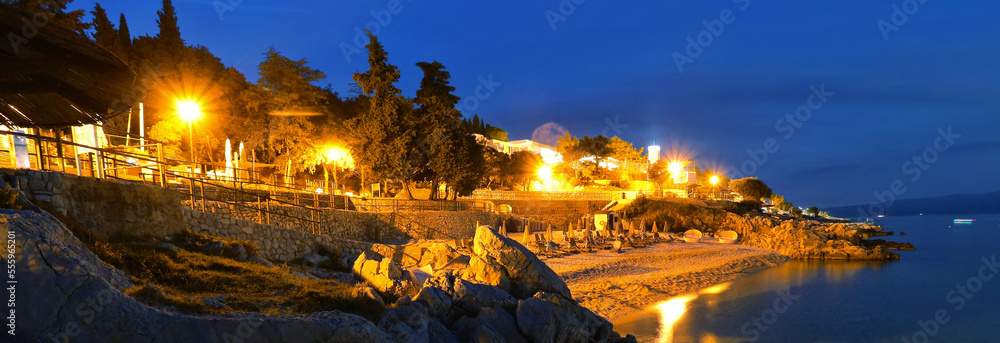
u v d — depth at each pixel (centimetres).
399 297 1312
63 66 820
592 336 1477
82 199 1197
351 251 2241
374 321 1057
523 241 3984
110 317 718
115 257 1041
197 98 4559
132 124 2891
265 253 1817
